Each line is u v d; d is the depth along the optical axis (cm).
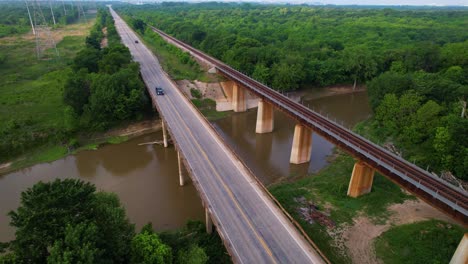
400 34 15662
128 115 7562
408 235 3869
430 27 17950
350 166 5731
